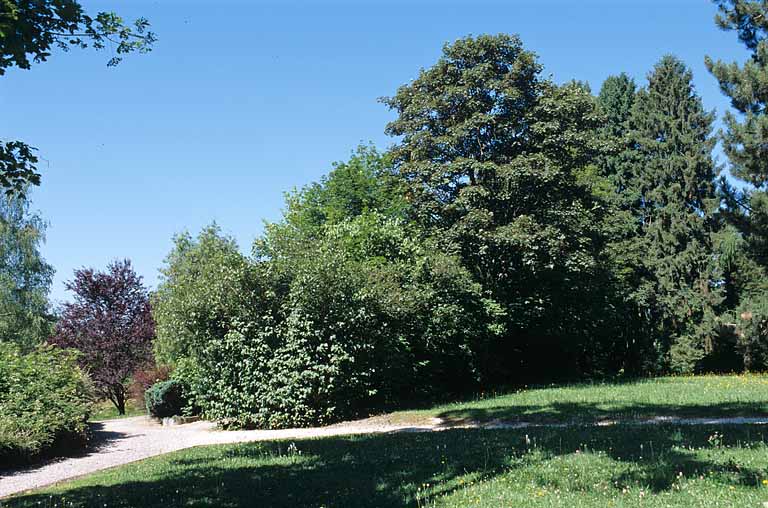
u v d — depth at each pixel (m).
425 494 7.20
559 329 29.38
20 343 34.03
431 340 21.39
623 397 16.36
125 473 10.27
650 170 35.72
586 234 27.34
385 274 19.31
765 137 22.12
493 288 25.47
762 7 22.91
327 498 7.44
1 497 9.07
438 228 25.58
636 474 7.37
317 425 16.50
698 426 10.95
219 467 10.09
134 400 30.31
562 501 6.50
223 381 17.20
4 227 35.50
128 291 32.50
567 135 24.91
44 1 7.33
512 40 26.69
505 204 25.70
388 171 29.53
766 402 13.93
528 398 17.86
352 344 16.97
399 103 28.28
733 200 25.73
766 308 30.31
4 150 7.82
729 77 23.09
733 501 6.09
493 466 8.51
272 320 16.88
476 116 24.84
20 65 7.41
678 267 34.06
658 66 36.44
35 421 12.47
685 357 33.50
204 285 17.73
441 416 15.88
